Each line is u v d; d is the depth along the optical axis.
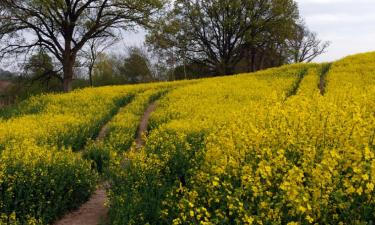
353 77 28.03
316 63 41.94
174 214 6.98
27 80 40.59
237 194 5.79
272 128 8.08
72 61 41.19
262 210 5.38
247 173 6.36
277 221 5.17
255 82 31.27
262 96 24.17
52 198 9.38
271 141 7.72
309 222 4.94
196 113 19.11
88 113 22.91
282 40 63.75
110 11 40.97
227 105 21.08
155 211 7.50
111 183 9.78
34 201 9.00
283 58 78.12
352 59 39.12
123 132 18.02
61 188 9.45
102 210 9.93
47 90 43.25
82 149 17.03
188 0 62.25
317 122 8.31
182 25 61.41
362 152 5.98
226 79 35.81
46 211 8.97
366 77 27.91
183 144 11.47
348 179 5.57
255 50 69.44
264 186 5.87
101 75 70.88
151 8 39.97
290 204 5.14
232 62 65.00
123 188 8.82
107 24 40.88
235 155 7.38
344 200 5.34
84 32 42.06
